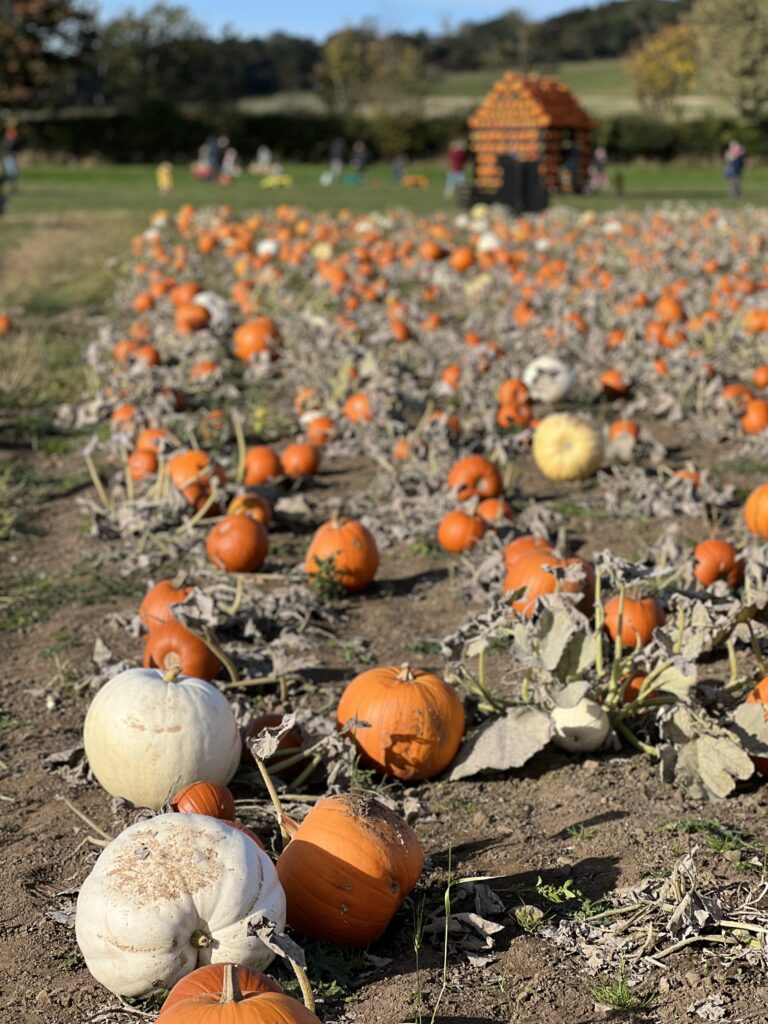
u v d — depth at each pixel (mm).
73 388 7133
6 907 2324
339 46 50656
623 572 3252
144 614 3502
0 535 4672
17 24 43188
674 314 8289
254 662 3287
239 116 40406
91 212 19641
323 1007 2012
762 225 15531
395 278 11281
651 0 83312
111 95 57844
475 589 3959
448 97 61469
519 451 5781
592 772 2801
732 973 2033
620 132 36156
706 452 5770
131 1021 1993
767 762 2734
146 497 4773
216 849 2018
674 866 2275
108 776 2607
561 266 10719
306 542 4555
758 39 37594
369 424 5844
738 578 3746
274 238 14164
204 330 7660
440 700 2766
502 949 2148
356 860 2139
